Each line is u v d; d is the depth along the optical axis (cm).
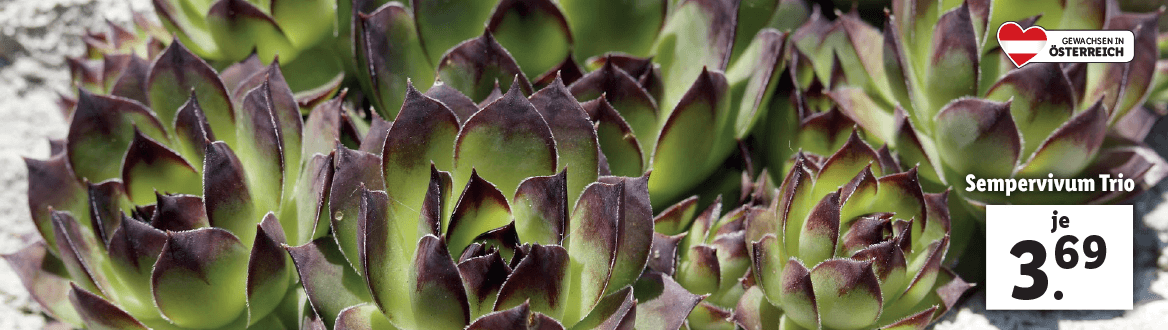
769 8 44
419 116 38
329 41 45
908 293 40
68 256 40
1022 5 42
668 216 41
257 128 39
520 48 42
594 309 38
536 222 37
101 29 51
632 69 42
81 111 41
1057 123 41
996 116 41
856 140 40
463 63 41
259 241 38
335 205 38
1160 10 41
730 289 41
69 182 41
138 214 40
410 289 37
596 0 42
